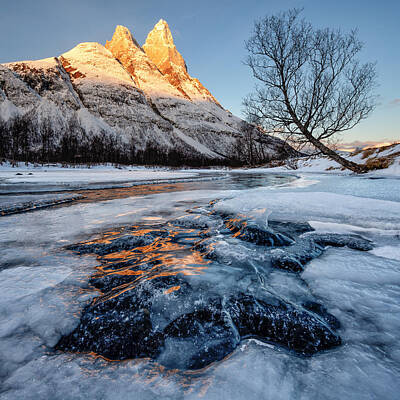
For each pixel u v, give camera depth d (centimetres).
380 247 324
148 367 138
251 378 125
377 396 110
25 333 165
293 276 251
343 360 136
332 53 905
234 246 330
